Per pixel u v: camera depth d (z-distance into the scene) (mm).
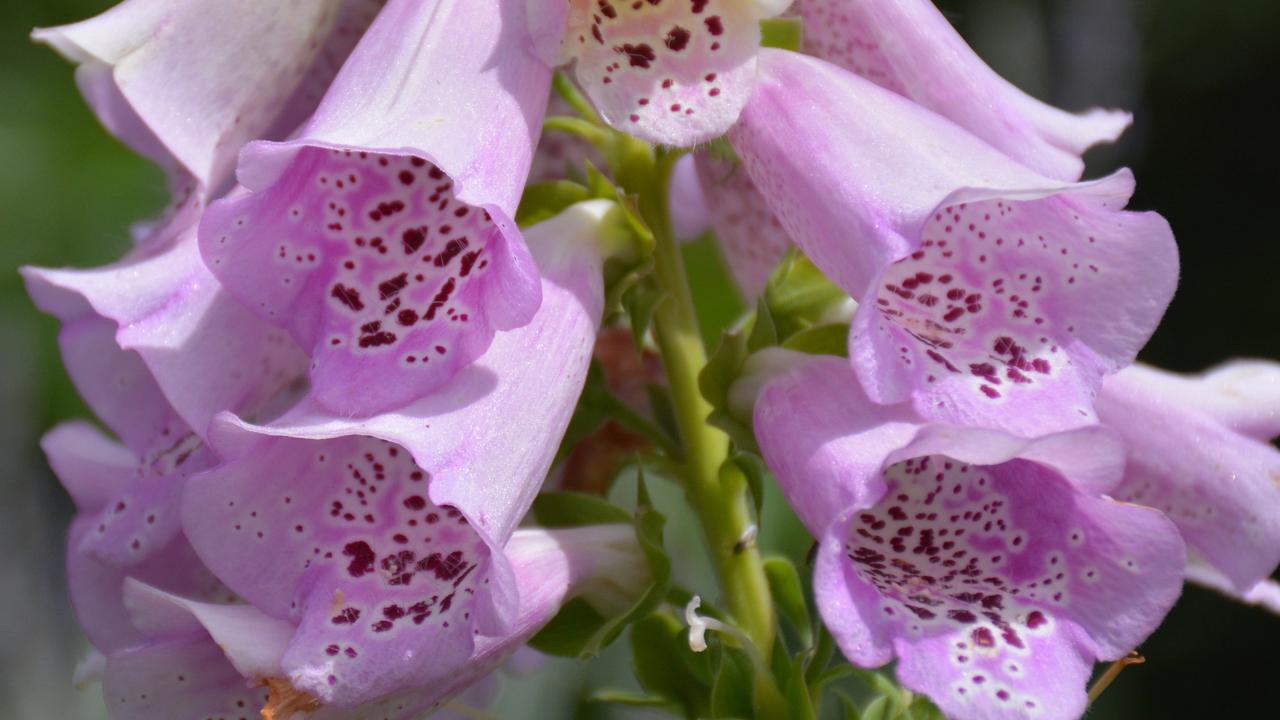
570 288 303
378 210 297
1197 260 1169
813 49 321
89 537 318
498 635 282
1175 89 1186
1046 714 282
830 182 296
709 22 296
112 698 304
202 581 327
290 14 315
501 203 286
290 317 293
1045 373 293
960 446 283
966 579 293
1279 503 324
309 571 294
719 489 324
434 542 295
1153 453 326
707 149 323
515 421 292
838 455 293
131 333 308
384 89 293
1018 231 299
